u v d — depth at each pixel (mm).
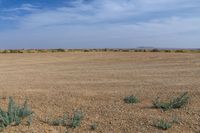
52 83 13492
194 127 6633
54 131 6559
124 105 8586
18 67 24203
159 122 6902
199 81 13047
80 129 6668
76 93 10523
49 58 35906
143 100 9148
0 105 8719
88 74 17312
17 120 6953
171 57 32812
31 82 14062
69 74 17641
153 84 12414
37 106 8617
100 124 6961
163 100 9008
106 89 11297
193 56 33625
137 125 6820
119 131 6512
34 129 6652
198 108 8039
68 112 7961
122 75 16297
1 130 6582
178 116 7391
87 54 42562
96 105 8664
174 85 11969
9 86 12680
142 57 34125
